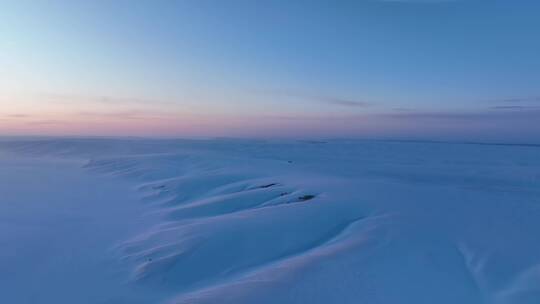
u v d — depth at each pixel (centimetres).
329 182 4069
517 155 10962
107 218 3130
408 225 2016
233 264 1755
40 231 2678
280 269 1435
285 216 2345
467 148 15288
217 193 4056
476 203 2872
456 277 1312
